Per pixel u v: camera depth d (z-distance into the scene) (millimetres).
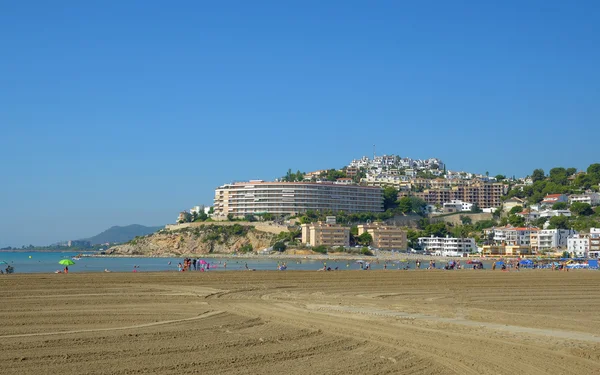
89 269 164000
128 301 49719
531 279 86875
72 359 26266
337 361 26641
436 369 25312
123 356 27016
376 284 74188
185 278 76438
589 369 25578
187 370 24688
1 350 28000
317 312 43188
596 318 44531
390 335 33000
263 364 25953
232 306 46938
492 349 29391
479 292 65688
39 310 42969
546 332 34969
